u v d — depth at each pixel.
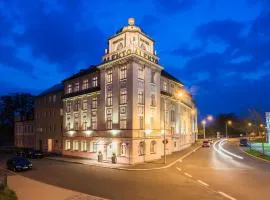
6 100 88.69
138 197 17.70
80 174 27.73
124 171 29.66
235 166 32.31
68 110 50.16
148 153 38.34
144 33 40.91
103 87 41.59
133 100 36.56
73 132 48.03
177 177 25.19
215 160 38.59
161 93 44.56
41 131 60.44
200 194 18.34
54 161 40.50
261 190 19.39
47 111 58.72
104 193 18.95
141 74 39.16
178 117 53.91
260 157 40.69
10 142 86.25
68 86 51.72
